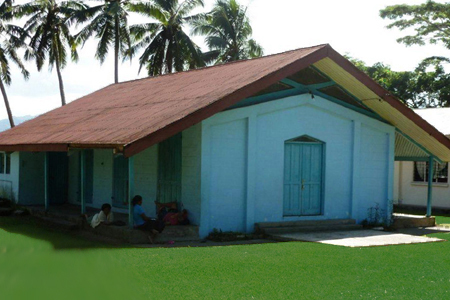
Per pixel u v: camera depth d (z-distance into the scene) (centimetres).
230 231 1270
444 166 2108
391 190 1565
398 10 3631
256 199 1317
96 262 759
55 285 620
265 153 1332
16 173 1856
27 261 734
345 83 1423
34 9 3388
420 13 3588
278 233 1301
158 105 1355
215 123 1245
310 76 1405
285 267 866
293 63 1274
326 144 1445
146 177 1471
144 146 1059
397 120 1524
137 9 3072
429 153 1655
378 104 1459
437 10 3516
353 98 1484
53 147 1324
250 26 3653
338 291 719
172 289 701
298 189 1408
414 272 855
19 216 1702
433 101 4212
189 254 967
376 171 1544
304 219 1402
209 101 1160
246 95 1200
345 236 1273
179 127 1101
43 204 1873
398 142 1691
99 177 1712
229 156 1273
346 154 1484
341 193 1473
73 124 1541
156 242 1159
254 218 1311
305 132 1404
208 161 1236
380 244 1143
